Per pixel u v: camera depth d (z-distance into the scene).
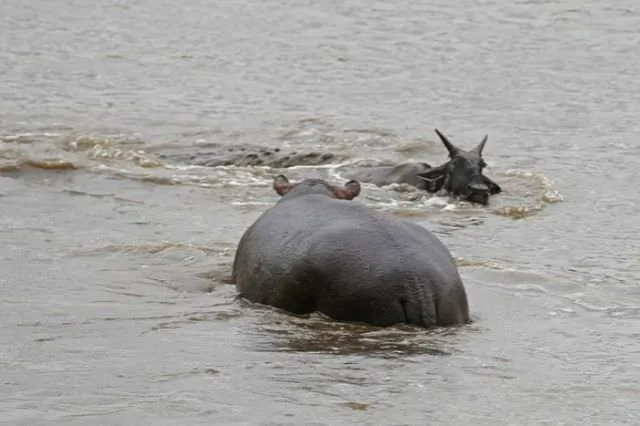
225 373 42.81
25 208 72.31
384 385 42.09
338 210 51.53
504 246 67.50
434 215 76.19
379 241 49.09
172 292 54.28
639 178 85.50
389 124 103.88
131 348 45.72
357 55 133.88
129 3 162.25
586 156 92.31
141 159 87.56
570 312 53.38
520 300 55.09
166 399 39.97
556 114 107.44
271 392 40.94
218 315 50.19
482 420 39.19
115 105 110.56
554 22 149.38
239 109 110.00
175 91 117.44
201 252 61.50
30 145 90.00
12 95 113.81
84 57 132.62
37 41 140.12
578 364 45.53
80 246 63.00
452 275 49.56
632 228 72.38
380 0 161.88
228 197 77.75
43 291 54.06
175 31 146.75
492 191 81.06
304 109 110.06
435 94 116.31
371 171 85.88
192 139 97.00
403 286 48.09
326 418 38.69
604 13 154.00
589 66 128.00
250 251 52.62
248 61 131.75
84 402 39.59
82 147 91.12
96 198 75.88
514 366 44.88
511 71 125.75
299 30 146.88
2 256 60.34
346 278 48.56
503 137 99.12
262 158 90.50
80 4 161.12
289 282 49.78
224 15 155.38
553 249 66.69
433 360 45.00
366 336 47.22
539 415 39.81
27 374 42.34
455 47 137.25
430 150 94.75
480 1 160.88
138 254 61.19
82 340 46.72
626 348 47.94
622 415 40.03
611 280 59.56
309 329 47.97
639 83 120.06
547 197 79.75
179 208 74.25
